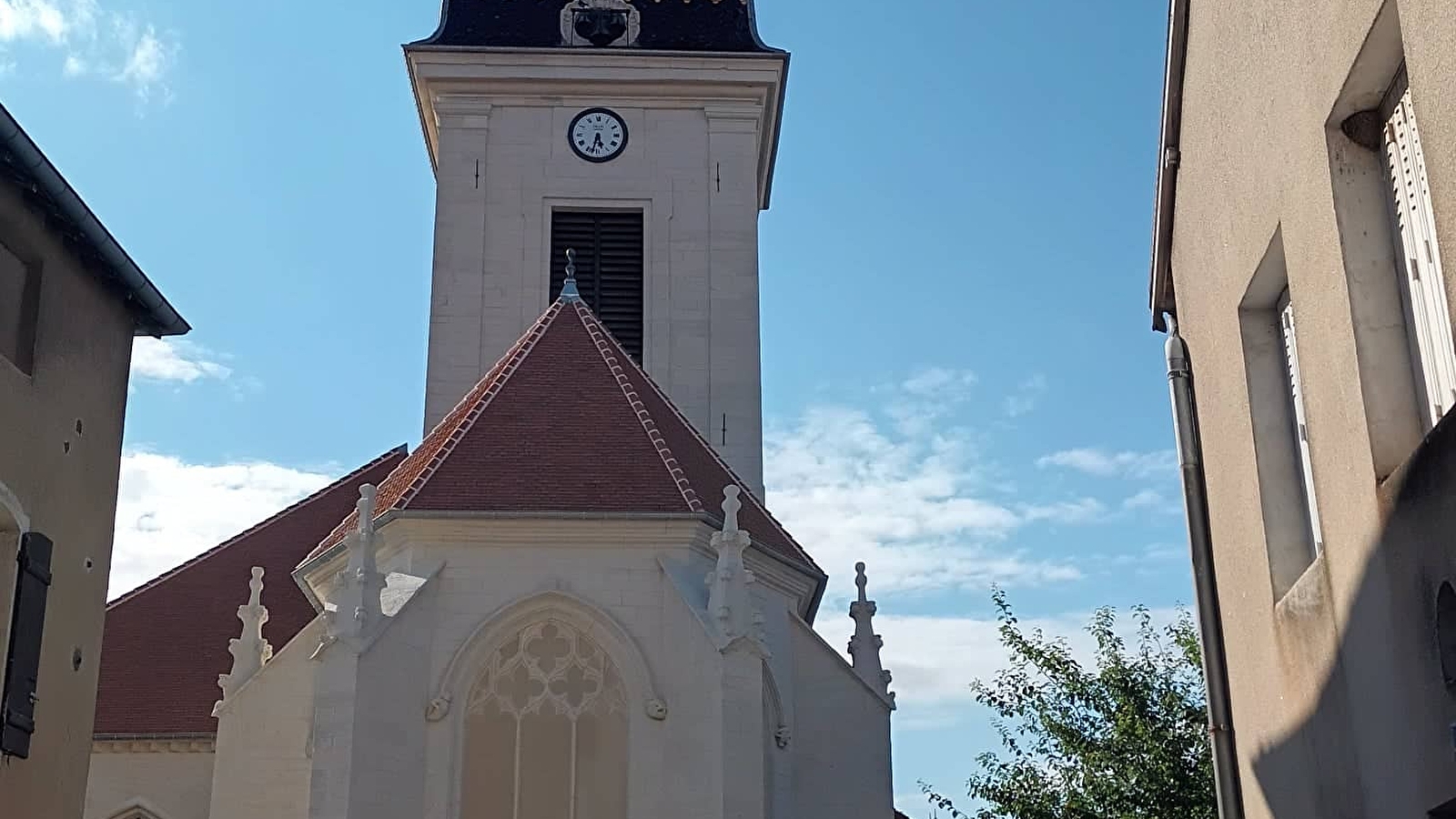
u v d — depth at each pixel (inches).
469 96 1560.0
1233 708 601.6
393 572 933.2
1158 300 708.7
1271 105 502.0
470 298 1497.3
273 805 1003.3
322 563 1026.1
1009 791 1069.8
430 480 965.8
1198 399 631.2
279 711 1019.9
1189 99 614.2
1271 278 542.0
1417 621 399.9
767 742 981.2
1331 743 483.8
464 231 1518.2
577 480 971.9
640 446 1006.4
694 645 898.7
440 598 922.1
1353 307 440.1
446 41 1574.8
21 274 642.2
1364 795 454.9
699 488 1010.7
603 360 1088.2
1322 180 454.6
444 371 1473.9
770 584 1034.1
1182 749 1048.8
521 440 1003.9
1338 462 460.1
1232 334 573.0
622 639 917.2
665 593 930.1
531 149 1550.2
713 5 1621.6
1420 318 425.1
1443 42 359.6
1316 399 478.0
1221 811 591.8
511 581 931.3
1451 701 382.3
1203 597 614.9
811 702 1031.0
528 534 941.8
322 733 845.8
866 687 1037.2
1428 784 401.4
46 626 642.8
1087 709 1098.7
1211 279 601.0
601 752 904.9
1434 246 408.8
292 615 1310.3
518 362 1079.6
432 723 892.6
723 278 1523.1
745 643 892.0
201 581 1328.7
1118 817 1028.5
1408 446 428.1
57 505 654.5
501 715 909.8
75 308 676.1
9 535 617.0
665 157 1561.3
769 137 1664.6
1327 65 443.5
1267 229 518.3
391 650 877.8
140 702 1210.0
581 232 1540.4
